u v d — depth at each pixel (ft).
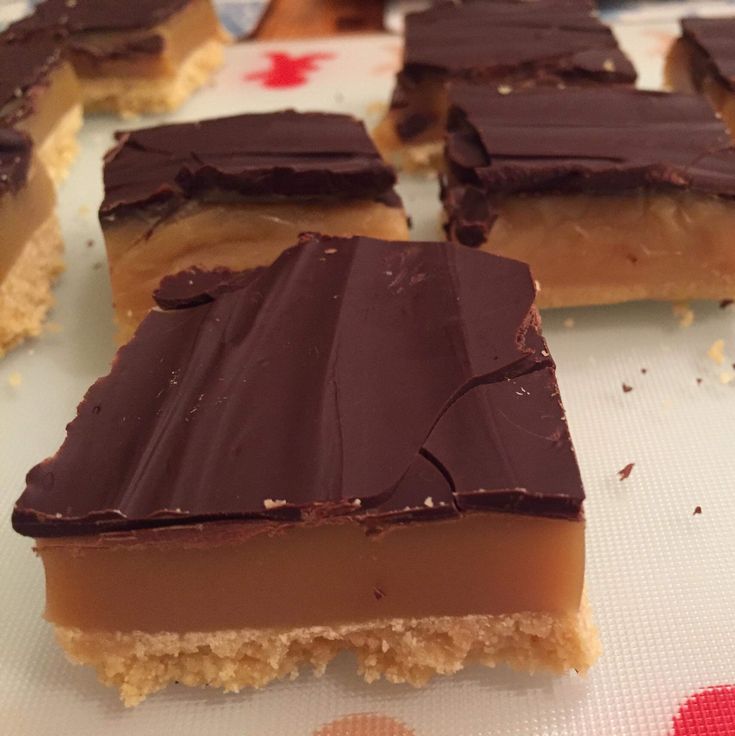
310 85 0.69
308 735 0.30
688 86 0.61
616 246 0.44
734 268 0.45
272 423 0.29
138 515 0.27
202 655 0.31
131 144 0.48
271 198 0.44
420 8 0.79
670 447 0.39
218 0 0.82
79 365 0.45
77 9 0.65
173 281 0.36
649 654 0.32
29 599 0.34
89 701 0.31
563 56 0.56
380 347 0.32
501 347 0.32
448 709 0.31
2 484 0.39
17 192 0.46
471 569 0.29
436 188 0.57
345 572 0.29
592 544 0.35
